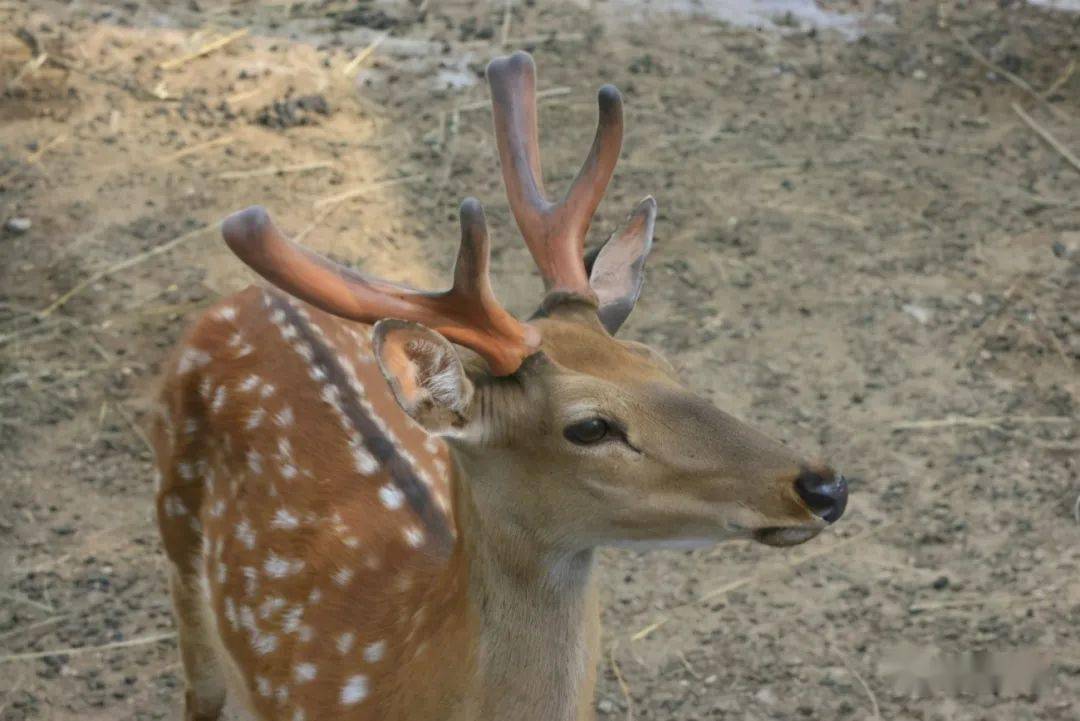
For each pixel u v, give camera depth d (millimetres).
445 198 12320
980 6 14883
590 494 5293
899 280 11500
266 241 5254
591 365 5344
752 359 10758
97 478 9867
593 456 5242
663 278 11531
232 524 6902
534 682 5555
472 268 5219
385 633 6074
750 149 12938
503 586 5496
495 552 5480
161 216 12008
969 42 14328
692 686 8492
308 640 6348
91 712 8375
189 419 7230
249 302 7355
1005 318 11109
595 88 13664
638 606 8992
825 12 14820
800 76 13867
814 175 12633
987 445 10023
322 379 6977
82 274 11438
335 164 12641
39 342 10867
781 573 9188
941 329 11016
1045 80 13805
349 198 12250
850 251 11797
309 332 7176
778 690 8445
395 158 12758
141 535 9477
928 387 10516
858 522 9492
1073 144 13008
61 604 9008
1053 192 12453
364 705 6059
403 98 13484
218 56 13898
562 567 5492
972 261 11695
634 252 6000
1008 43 14281
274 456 6848
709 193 12414
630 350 5477
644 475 5230
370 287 5367
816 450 9977
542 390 5273
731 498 5180
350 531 6496
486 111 13359
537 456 5305
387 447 6801
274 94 13414
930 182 12562
